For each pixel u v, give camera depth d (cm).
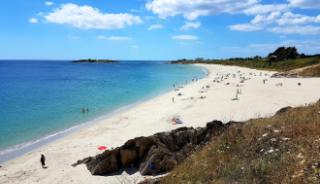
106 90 6178
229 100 3803
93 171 1599
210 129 1566
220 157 987
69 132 2745
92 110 3888
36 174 1739
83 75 11412
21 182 1636
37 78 9925
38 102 4619
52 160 1970
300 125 1041
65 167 1805
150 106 3912
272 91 4494
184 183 884
